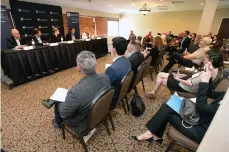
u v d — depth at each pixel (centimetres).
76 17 694
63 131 155
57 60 380
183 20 865
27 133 168
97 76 123
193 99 139
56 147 150
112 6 799
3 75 306
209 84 127
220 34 747
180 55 328
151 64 328
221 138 54
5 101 236
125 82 158
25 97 251
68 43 414
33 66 319
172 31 922
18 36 382
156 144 156
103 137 165
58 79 340
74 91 110
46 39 519
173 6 777
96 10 888
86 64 113
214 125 54
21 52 291
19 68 293
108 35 1048
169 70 343
